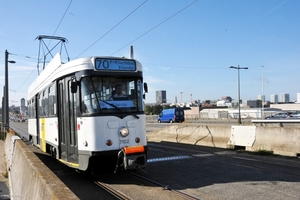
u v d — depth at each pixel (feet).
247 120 155.63
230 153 40.47
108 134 25.27
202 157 37.81
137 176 28.12
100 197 21.91
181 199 20.58
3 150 77.46
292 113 133.69
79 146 25.86
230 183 24.54
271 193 21.45
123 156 25.04
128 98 26.84
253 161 33.73
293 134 36.96
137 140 26.43
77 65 26.43
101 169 26.94
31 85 55.77
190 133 55.83
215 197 20.88
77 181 26.99
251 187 23.13
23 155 27.04
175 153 42.24
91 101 25.48
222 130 48.11
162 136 63.52
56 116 31.32
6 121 102.53
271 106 319.68
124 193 22.67
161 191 22.76
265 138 40.22
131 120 26.35
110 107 25.82
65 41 54.34
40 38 52.26
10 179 37.91
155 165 33.55
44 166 19.93
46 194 14.17
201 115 207.72
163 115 176.35
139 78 27.78
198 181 25.64
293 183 24.02
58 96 31.01
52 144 33.45
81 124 25.63
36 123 47.57
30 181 19.62
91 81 25.79
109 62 26.63
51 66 35.06
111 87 26.37
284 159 34.47
